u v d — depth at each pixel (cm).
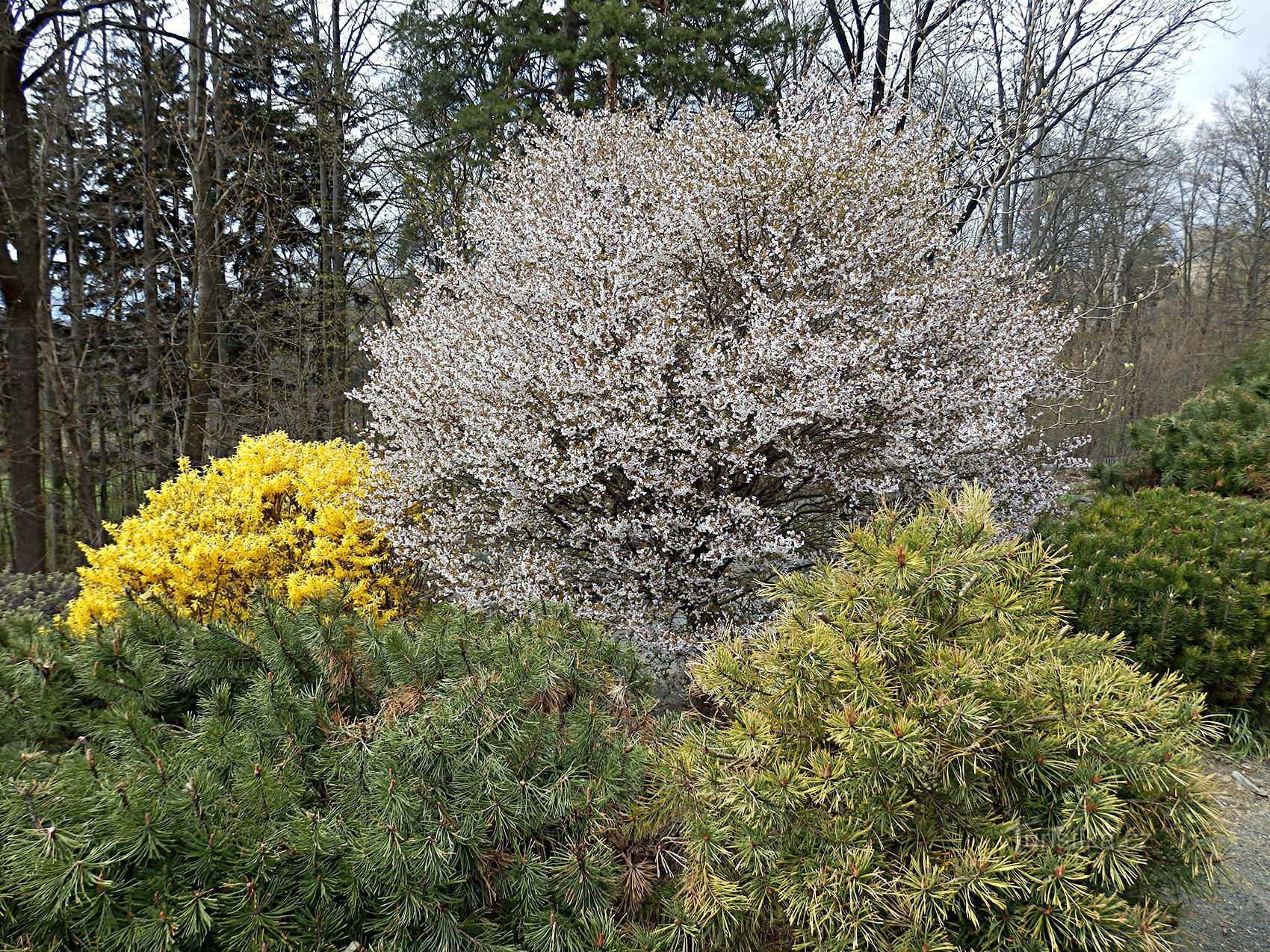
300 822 198
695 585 440
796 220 475
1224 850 210
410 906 198
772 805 194
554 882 216
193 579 414
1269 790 362
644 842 246
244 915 183
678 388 444
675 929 210
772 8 1199
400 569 480
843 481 442
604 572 462
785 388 426
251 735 229
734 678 228
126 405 1020
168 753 222
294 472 501
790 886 193
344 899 199
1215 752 397
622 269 441
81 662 259
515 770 222
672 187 469
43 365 839
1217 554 438
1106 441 1152
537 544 466
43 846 181
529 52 1244
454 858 208
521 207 577
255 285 1091
